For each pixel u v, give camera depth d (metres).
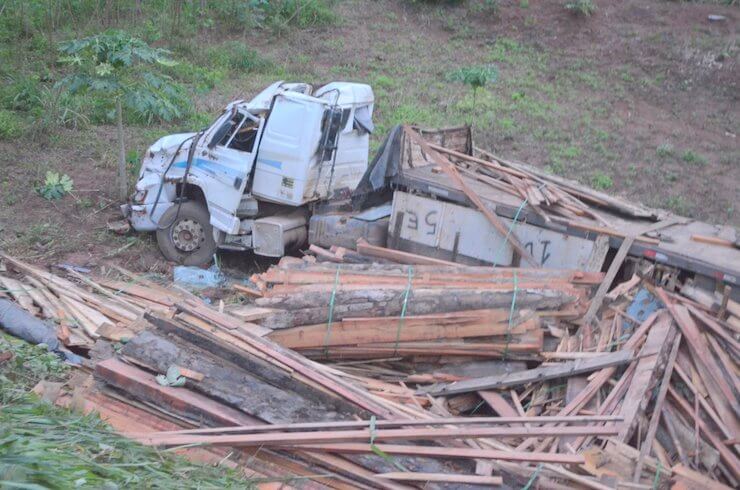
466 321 7.91
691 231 9.57
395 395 7.44
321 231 11.45
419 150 11.15
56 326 8.54
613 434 6.16
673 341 7.48
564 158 17.06
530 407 7.45
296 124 11.05
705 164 17.23
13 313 8.10
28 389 6.35
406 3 25.59
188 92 18.77
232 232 11.54
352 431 5.91
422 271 8.62
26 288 9.42
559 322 8.34
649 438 6.48
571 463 5.89
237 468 5.59
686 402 7.05
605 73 21.58
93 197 13.95
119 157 14.09
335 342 7.96
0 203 13.31
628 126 19.00
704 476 6.25
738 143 18.39
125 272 11.05
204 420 6.14
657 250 8.77
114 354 7.07
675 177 16.48
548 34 23.44
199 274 11.40
